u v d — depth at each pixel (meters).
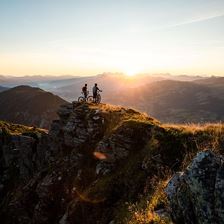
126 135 29.58
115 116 37.06
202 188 9.27
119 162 28.88
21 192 45.16
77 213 26.55
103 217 23.88
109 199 25.19
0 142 86.81
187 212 9.97
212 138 21.80
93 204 25.81
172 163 22.52
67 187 34.88
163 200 14.70
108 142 31.06
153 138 26.42
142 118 34.09
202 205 9.10
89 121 38.72
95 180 29.55
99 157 31.28
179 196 10.48
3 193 73.50
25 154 77.38
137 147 28.72
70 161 37.31
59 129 47.50
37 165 68.56
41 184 38.00
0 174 78.56
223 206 8.63
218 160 9.57
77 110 42.62
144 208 16.58
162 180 20.06
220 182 8.95
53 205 35.22
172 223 10.98
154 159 23.77
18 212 43.12
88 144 36.66
